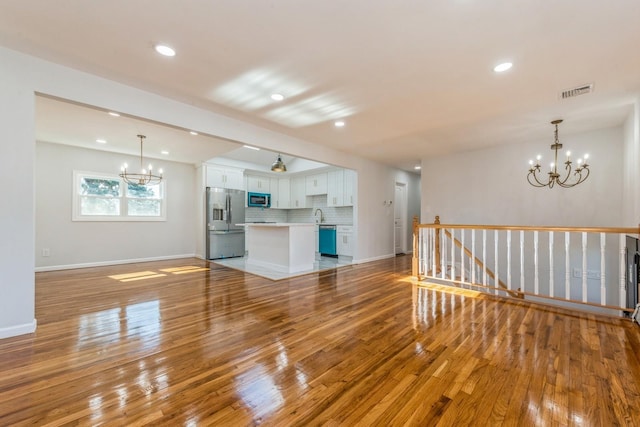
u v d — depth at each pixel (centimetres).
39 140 480
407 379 176
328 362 196
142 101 292
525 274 477
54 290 379
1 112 224
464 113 352
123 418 141
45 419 140
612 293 407
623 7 172
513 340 230
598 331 247
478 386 169
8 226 228
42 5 174
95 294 361
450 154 575
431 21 187
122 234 588
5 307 228
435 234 439
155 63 243
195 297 350
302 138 464
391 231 711
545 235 461
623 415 143
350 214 740
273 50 222
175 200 665
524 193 485
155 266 558
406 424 138
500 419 141
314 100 314
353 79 267
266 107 335
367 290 385
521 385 169
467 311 301
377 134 442
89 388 165
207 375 179
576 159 436
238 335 240
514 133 434
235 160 714
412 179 817
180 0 170
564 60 233
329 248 739
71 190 528
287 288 394
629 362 195
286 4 172
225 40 210
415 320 275
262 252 566
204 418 141
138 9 178
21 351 208
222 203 668
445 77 262
